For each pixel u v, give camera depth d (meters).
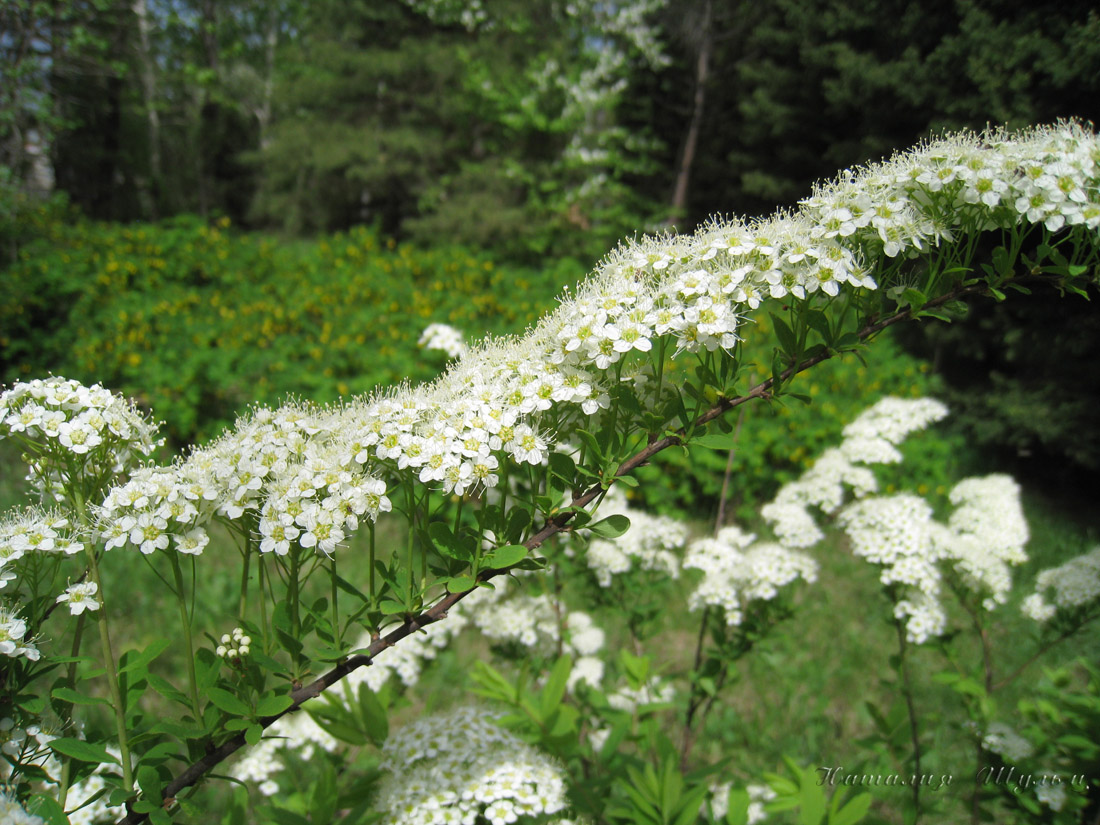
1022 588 5.20
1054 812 2.14
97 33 15.39
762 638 2.75
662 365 1.59
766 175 14.70
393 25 20.11
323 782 1.93
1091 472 7.90
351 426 1.53
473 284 12.05
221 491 1.49
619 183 18.03
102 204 19.97
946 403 8.84
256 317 9.62
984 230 1.62
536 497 1.53
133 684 1.50
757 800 2.79
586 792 2.16
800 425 7.66
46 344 9.29
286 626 1.47
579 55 17.58
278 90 20.84
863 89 10.05
